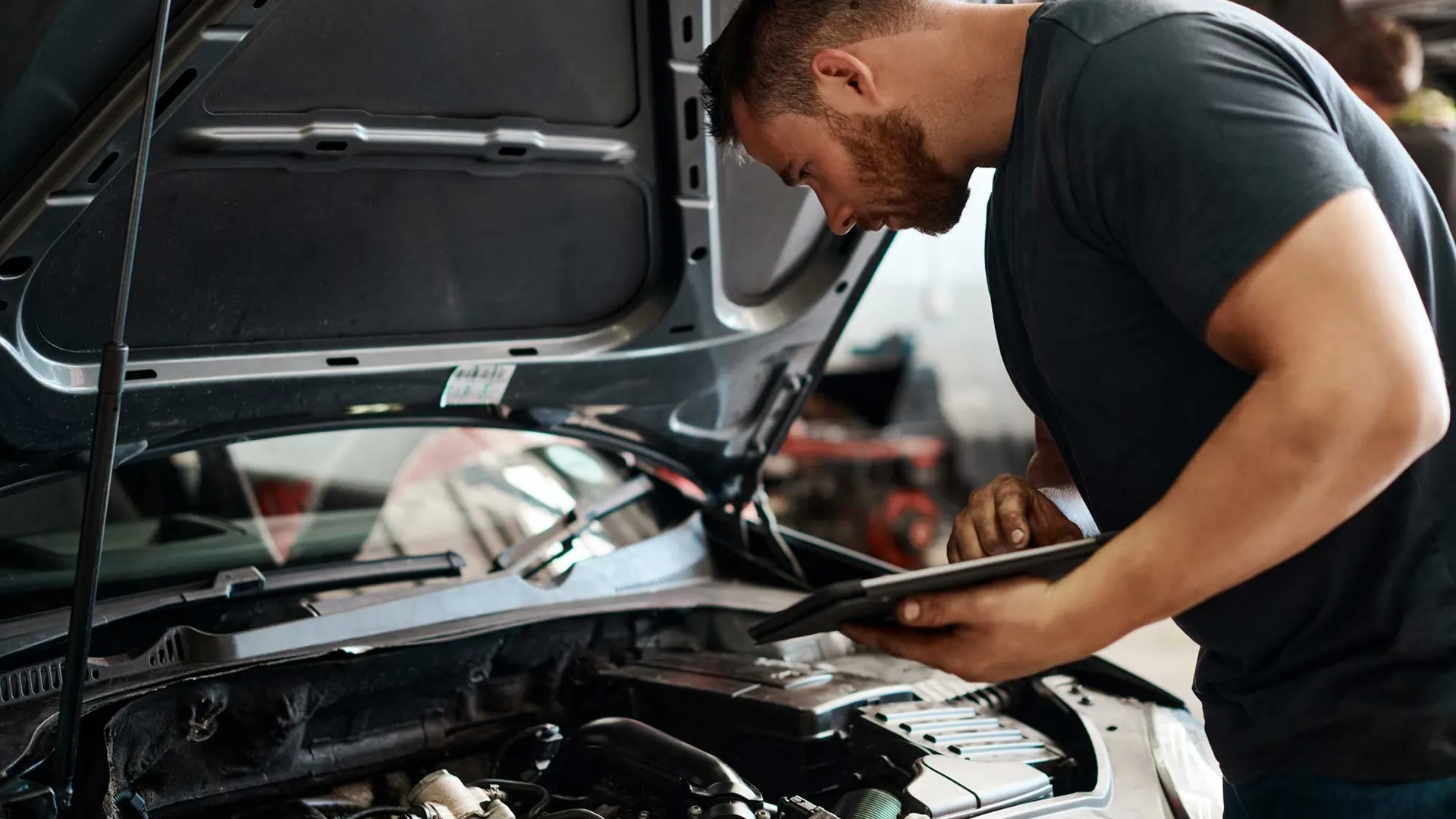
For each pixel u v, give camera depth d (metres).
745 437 2.43
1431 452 1.19
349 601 1.91
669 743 1.65
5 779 1.36
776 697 1.83
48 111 1.32
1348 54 3.72
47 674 1.58
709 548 2.52
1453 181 3.49
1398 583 1.19
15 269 1.40
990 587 1.13
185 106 1.43
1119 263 1.15
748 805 1.53
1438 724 1.21
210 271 1.62
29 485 1.68
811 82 1.28
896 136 1.28
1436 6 4.59
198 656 1.71
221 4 1.36
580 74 1.74
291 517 2.02
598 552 2.29
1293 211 0.96
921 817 1.49
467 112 1.68
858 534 6.17
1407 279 0.97
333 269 1.72
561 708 2.11
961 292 7.48
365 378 1.82
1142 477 1.27
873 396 7.25
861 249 2.17
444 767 1.94
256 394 1.75
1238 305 0.99
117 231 1.50
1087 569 1.08
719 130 1.45
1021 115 1.19
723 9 1.80
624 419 2.22
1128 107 1.05
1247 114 1.01
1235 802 1.41
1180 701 2.01
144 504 1.89
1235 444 0.98
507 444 2.35
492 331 1.93
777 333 2.19
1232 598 1.26
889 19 1.25
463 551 2.12
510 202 1.80
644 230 1.97
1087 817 1.55
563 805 1.71
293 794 1.80
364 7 1.52
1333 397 0.93
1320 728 1.25
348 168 1.62
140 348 1.62
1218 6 1.12
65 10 1.24
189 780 1.73
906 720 1.79
